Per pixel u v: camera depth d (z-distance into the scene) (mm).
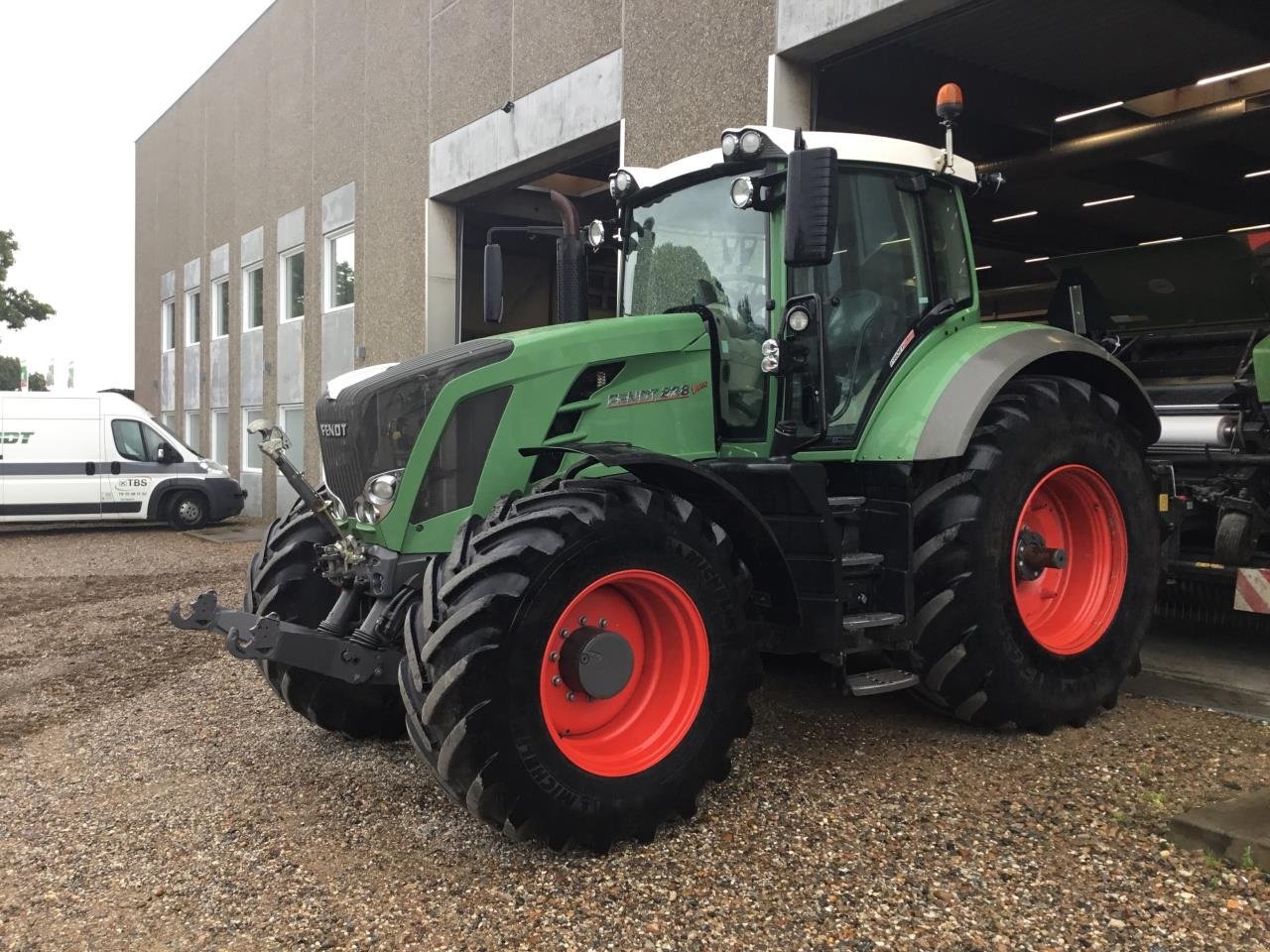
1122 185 12312
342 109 14039
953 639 3963
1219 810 3229
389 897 2947
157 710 5016
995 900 2828
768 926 2725
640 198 4586
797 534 3709
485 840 3322
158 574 10094
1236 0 7770
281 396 16422
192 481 14688
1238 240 5422
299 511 4441
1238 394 5426
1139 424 4848
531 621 3012
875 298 4184
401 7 12383
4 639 6961
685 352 4004
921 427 3932
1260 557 5223
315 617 4102
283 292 16344
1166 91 10297
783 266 3889
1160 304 6227
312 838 3383
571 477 3605
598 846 3146
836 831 3307
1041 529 4547
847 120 8727
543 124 9836
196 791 3846
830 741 4211
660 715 3369
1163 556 4871
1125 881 2920
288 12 15586
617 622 3361
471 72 11008
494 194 11758
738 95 7422
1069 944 2598
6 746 4520
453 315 12359
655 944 2652
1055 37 8086
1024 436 4109
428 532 3543
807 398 3852
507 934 2719
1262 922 2674
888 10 6320
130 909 2916
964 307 4508
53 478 13828
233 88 17938
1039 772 3803
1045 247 16156
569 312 4801
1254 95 9461
